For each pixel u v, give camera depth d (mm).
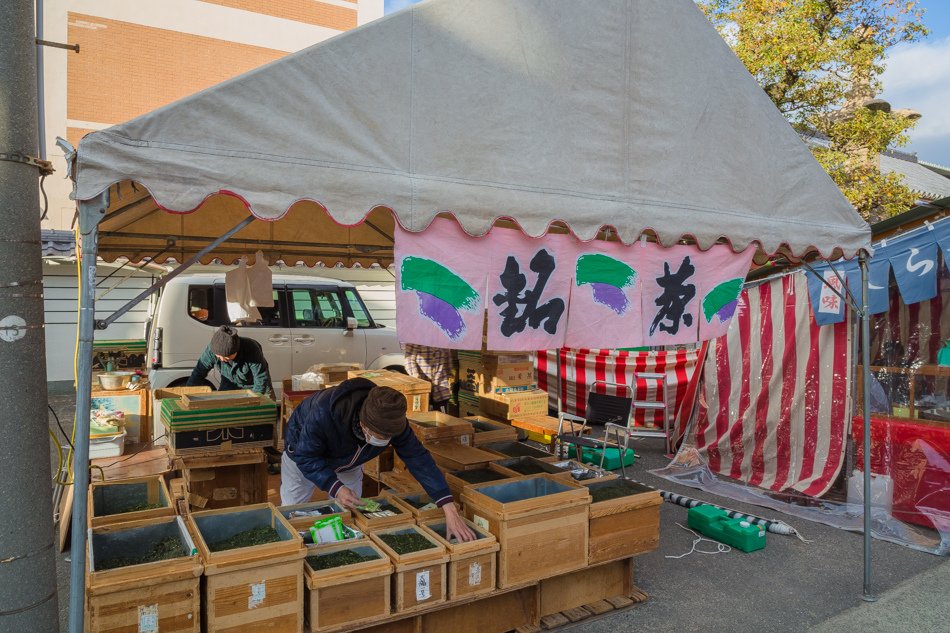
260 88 2486
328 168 2590
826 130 11375
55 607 2453
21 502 2328
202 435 4391
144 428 5391
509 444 5199
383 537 3271
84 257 2203
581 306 3492
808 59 10516
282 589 2764
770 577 4324
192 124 2348
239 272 5840
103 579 2482
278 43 14234
